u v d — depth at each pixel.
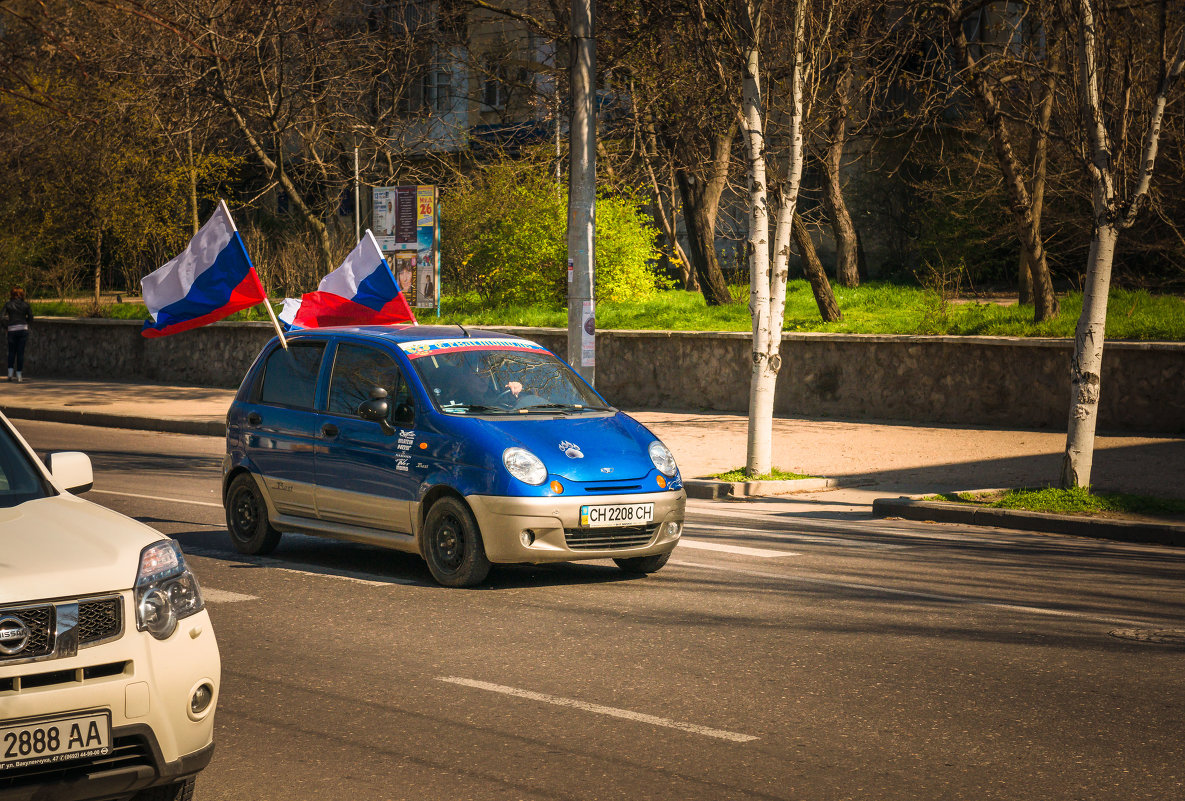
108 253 44.47
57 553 4.94
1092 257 14.67
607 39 27.05
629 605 9.71
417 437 10.59
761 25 17.89
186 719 4.95
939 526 14.16
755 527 13.87
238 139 39.56
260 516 11.88
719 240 40.34
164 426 25.16
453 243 33.62
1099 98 14.84
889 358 23.12
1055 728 6.68
